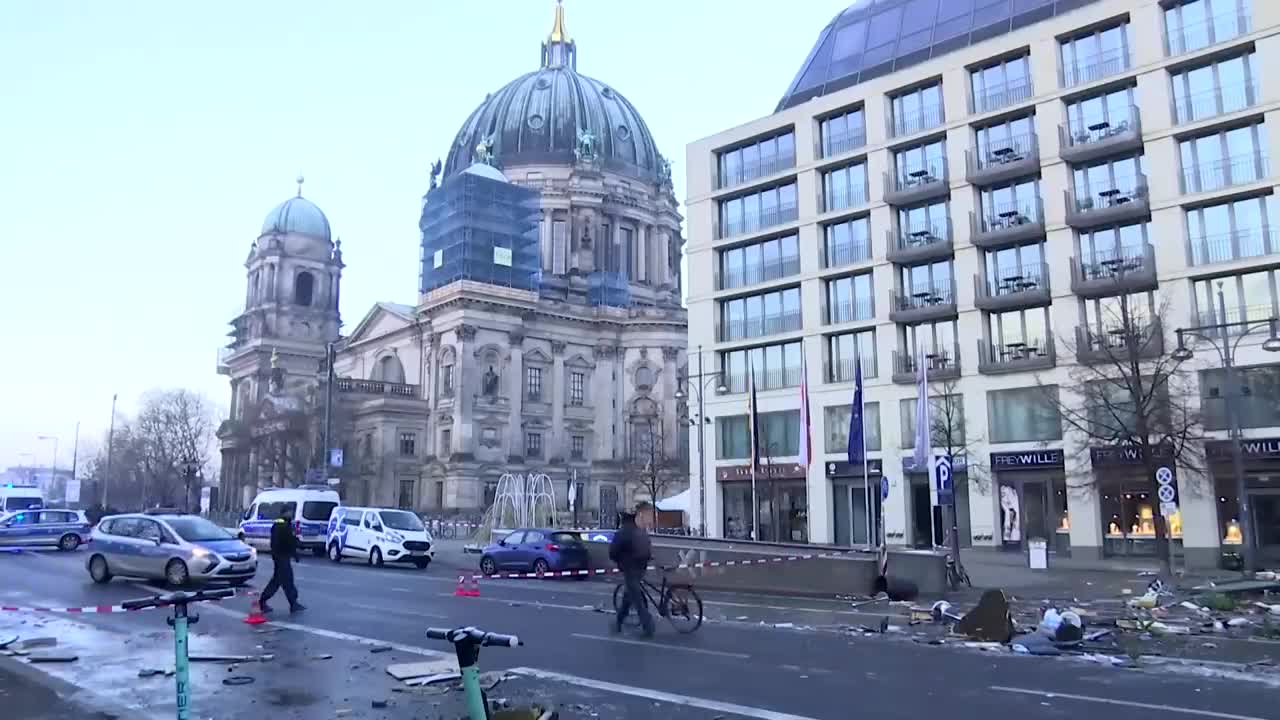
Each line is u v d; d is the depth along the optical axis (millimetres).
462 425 84375
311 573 29891
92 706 9992
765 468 48844
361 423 89562
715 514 51031
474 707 5457
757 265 51281
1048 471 39969
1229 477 35344
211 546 23859
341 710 9828
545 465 90438
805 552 24844
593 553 29875
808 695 10539
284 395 95875
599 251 105812
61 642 14492
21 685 11062
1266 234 35625
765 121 51219
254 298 109875
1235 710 9789
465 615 18156
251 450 97500
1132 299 38281
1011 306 41562
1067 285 39719
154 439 114500
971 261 42719
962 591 23750
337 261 112000
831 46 52875
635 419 95875
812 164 48750
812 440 47094
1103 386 33500
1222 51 36812
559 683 11219
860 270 46469
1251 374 35062
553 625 16719
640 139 116500
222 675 11820
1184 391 34062
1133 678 11641
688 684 11172
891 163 46156
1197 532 35125
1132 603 20172
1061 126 40688
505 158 107250
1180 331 31609
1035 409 40125
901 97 46531
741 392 51062
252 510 42969
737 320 51844
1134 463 35938
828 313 47969
